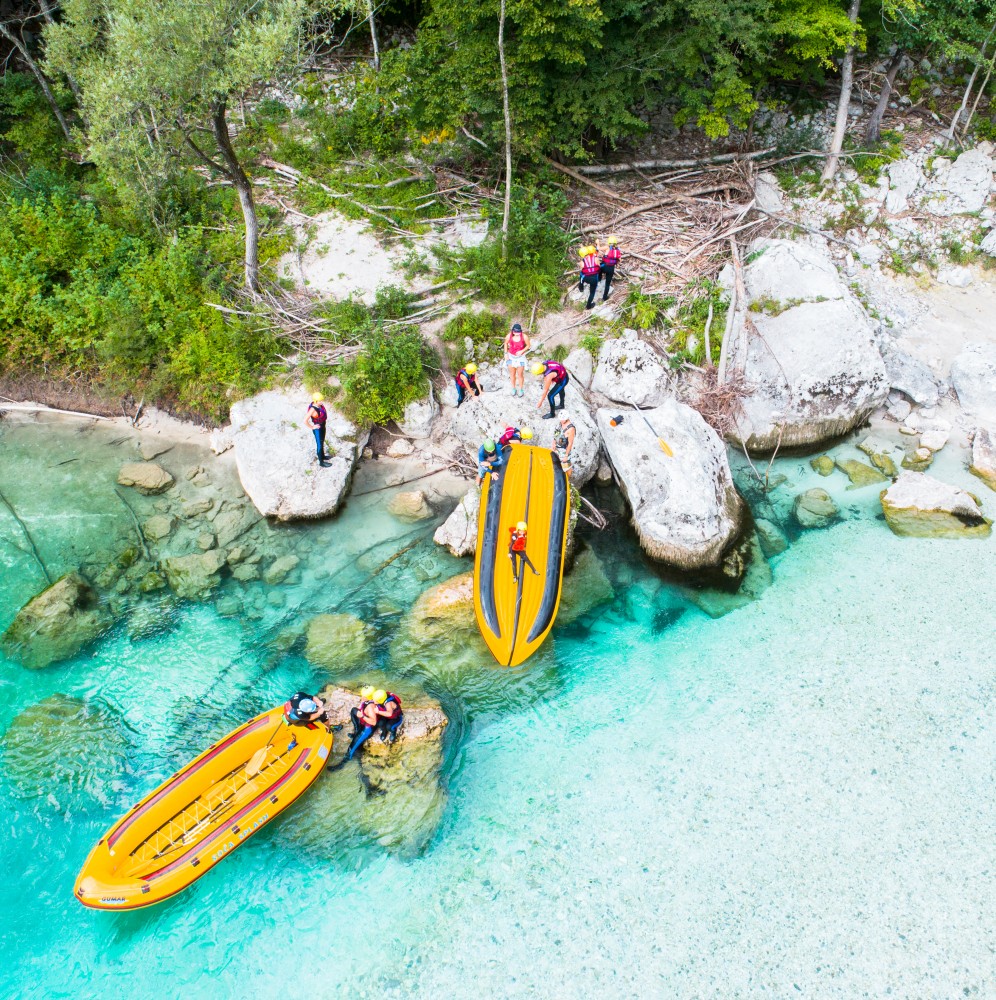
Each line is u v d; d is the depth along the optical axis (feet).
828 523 47.83
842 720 38.11
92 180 64.80
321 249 59.00
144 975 30.42
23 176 64.95
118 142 47.96
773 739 37.50
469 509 46.91
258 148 65.82
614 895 32.32
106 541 47.39
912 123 64.23
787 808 34.94
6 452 53.26
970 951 30.48
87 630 42.57
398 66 57.88
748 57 58.95
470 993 29.73
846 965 30.22
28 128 66.44
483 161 63.57
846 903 31.94
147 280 56.18
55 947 31.27
